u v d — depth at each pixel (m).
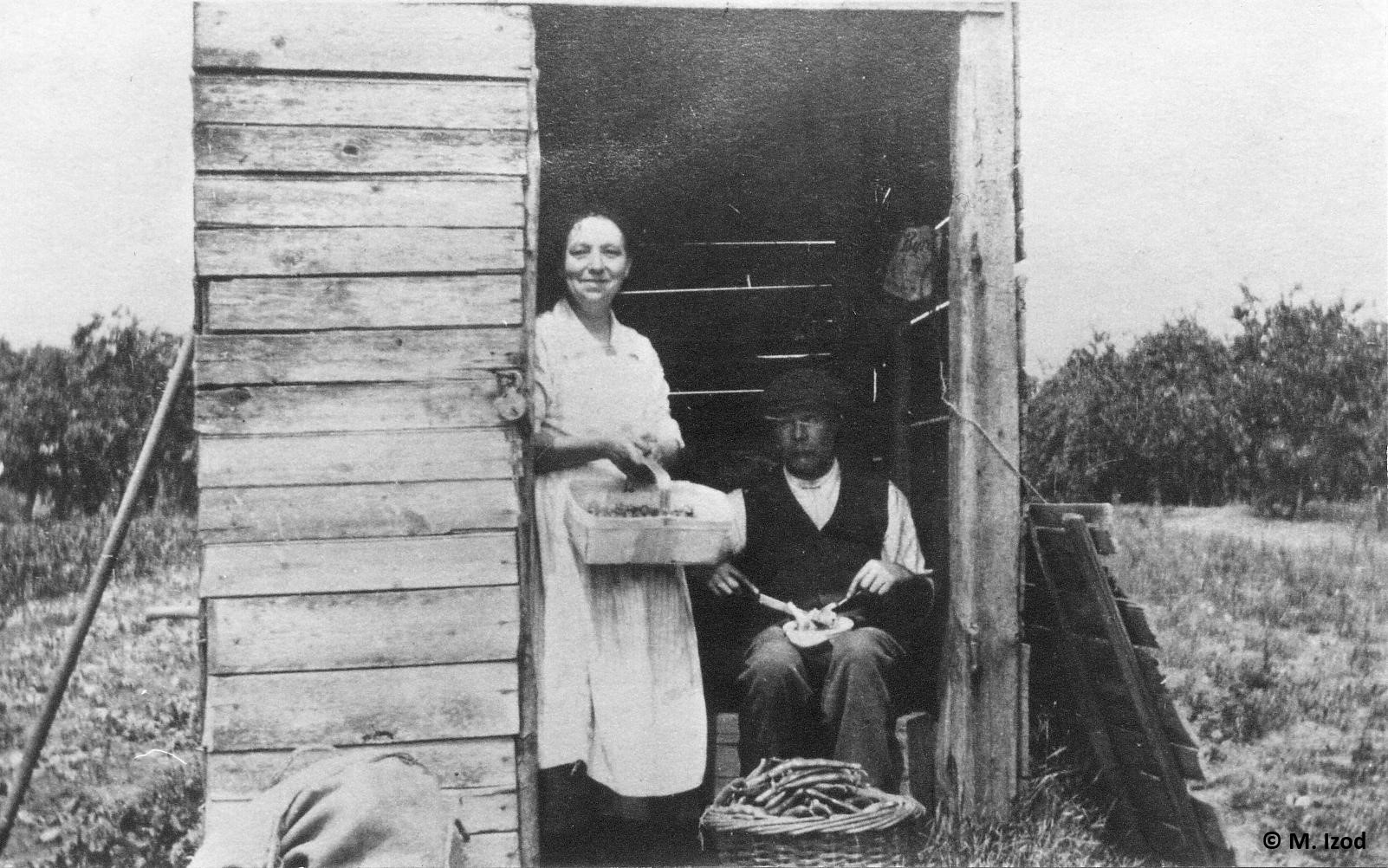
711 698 4.94
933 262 4.94
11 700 4.20
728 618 5.00
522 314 3.94
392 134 3.91
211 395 3.80
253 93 3.85
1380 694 4.47
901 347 5.40
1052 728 4.41
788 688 4.38
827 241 5.79
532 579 4.03
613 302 5.95
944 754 4.31
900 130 4.95
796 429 4.81
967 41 4.21
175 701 4.28
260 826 3.34
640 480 4.40
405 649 3.82
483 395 3.90
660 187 5.47
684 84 4.80
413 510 3.85
